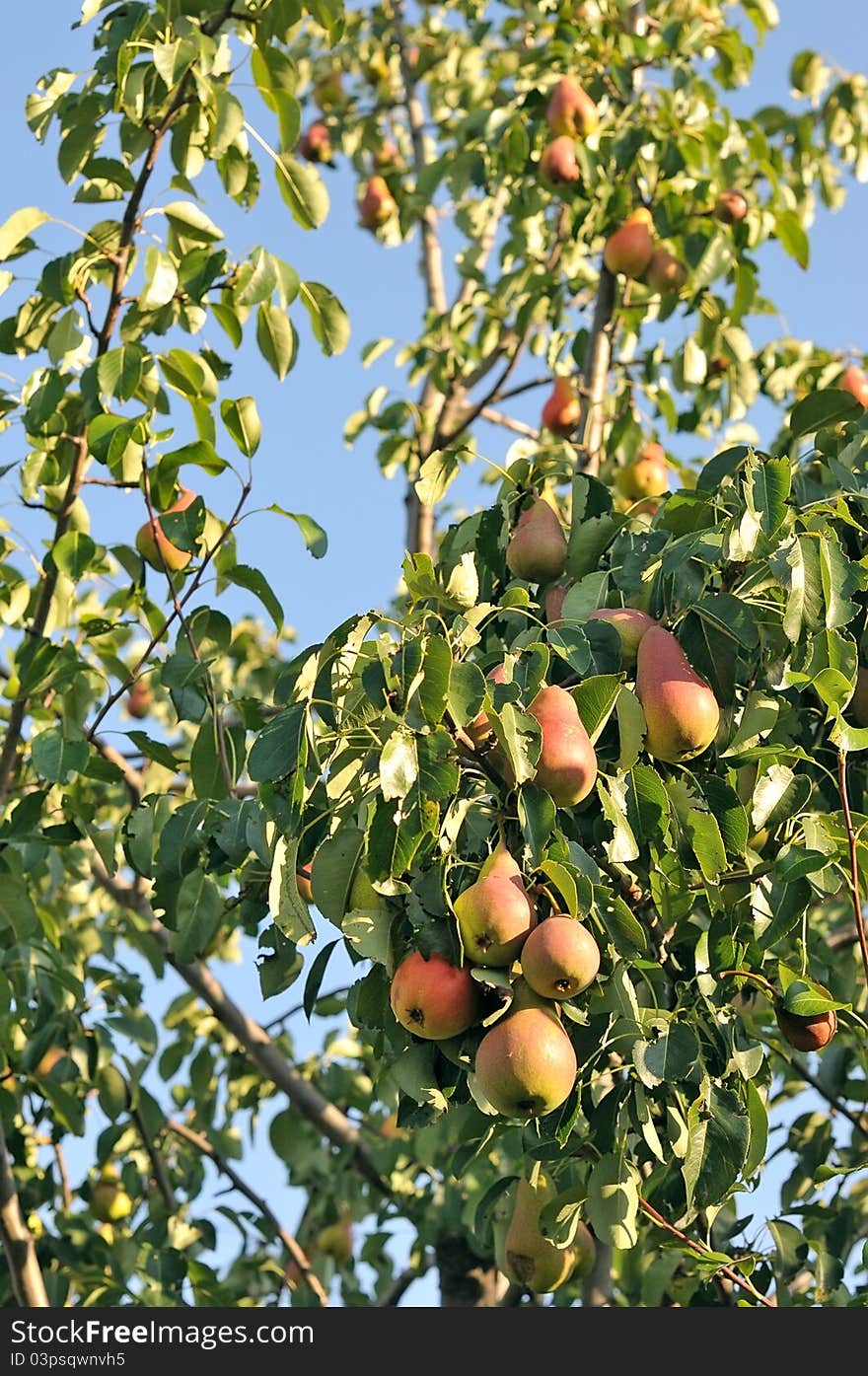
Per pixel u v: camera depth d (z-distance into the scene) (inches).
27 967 143.6
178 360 129.8
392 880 82.2
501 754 87.1
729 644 94.0
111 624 136.4
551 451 124.6
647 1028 91.0
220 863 114.1
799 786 93.9
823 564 89.9
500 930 81.7
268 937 105.1
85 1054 156.9
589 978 81.1
